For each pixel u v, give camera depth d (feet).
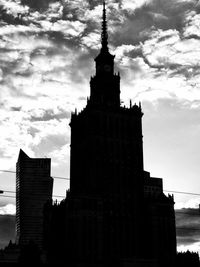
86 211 481.87
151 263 468.34
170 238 505.25
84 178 534.37
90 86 593.01
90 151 524.93
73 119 582.35
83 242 468.34
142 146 548.31
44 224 563.07
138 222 508.94
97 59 596.29
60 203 520.83
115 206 504.43
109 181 512.63
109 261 468.34
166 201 519.60
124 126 548.31
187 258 499.10
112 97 574.15
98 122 535.19
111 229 490.90
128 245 493.36
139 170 533.96
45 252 521.24
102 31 620.49
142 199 520.83
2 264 459.32
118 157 529.86
